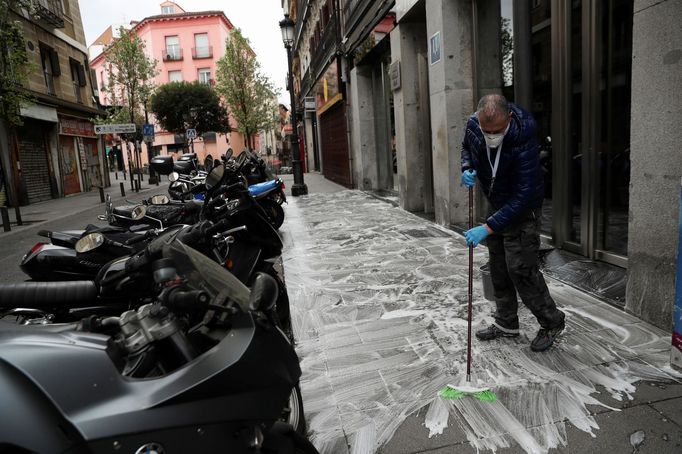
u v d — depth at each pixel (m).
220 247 3.48
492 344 3.39
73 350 1.40
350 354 3.41
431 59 7.50
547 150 5.83
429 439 2.45
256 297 1.58
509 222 2.90
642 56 3.27
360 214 9.77
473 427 2.51
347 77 15.09
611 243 4.91
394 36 9.48
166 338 1.66
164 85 40.78
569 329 3.48
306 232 8.12
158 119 41.41
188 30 51.84
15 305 2.55
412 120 9.39
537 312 3.16
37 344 1.40
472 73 7.04
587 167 5.07
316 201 12.74
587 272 4.66
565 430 2.43
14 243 9.80
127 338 1.62
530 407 2.63
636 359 3.03
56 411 1.28
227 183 4.53
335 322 4.00
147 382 1.42
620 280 4.35
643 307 3.52
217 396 1.50
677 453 2.20
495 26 6.55
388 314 4.10
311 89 27.05
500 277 3.33
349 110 15.55
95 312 3.12
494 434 2.44
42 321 3.06
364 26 12.40
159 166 8.70
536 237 3.05
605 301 3.93
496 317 3.46
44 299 2.56
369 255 6.18
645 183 3.38
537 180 2.88
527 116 2.88
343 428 2.58
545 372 2.96
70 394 1.30
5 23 12.30
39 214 14.71
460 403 2.72
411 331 3.72
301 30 28.69
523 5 4.74
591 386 2.78
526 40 4.78
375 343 3.55
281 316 3.79
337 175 19.03
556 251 5.55
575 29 5.13
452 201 7.38
